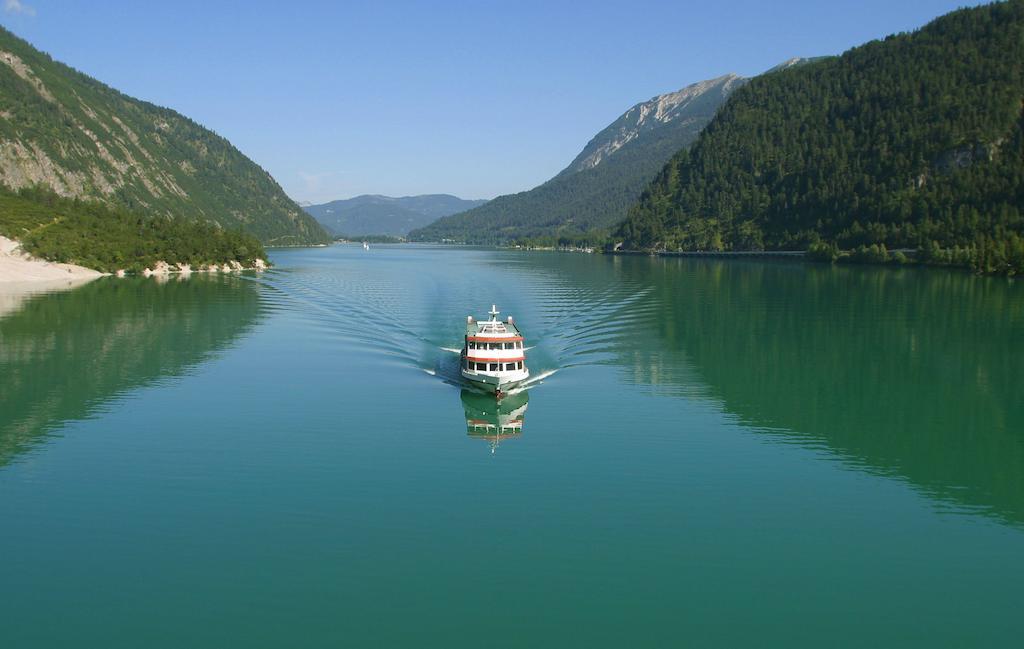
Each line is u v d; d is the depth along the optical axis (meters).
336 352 86.06
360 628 31.52
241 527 40.31
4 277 165.75
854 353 88.31
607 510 42.81
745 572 36.19
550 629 31.53
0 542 38.69
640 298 141.12
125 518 41.41
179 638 30.86
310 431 56.53
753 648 30.48
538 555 37.50
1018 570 36.81
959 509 43.81
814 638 31.14
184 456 51.03
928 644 30.88
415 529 40.19
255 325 105.69
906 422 60.72
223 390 68.56
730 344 93.50
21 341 93.06
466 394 67.50
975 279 182.25
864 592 34.62
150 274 197.25
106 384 70.56
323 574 35.66
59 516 41.69
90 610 32.78
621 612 32.72
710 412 62.84
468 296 141.50
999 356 86.81
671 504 43.84
